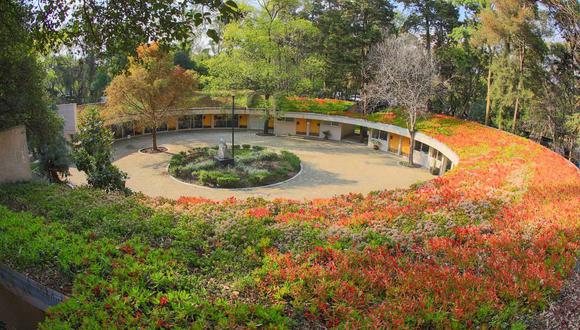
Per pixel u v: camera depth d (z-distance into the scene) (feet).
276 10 122.93
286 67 123.44
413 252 24.80
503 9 88.63
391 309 17.79
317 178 84.84
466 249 24.17
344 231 28.84
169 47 27.73
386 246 25.82
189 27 25.93
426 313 17.33
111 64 30.32
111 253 23.82
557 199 33.81
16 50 30.73
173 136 123.34
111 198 39.11
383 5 126.21
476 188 41.47
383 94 106.63
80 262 22.43
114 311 17.51
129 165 89.10
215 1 21.44
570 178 42.19
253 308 18.08
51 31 27.76
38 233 26.61
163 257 23.72
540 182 40.91
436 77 100.83
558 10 80.43
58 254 23.48
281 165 88.07
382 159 104.73
